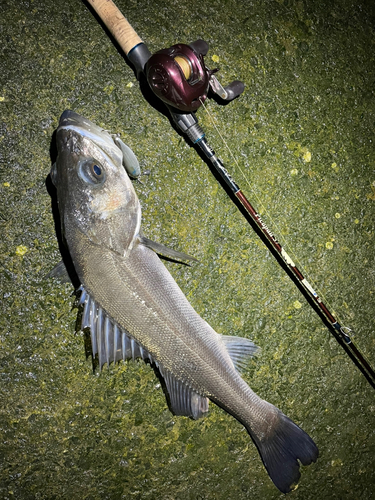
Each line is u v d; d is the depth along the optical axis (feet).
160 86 1.37
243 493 1.72
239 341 1.54
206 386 1.48
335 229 1.80
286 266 1.75
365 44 1.85
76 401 1.60
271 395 1.74
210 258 1.68
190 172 1.65
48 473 1.59
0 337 1.54
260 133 1.72
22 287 1.55
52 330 1.58
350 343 1.65
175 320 1.43
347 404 1.82
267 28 1.73
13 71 1.53
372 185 1.85
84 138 1.36
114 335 1.44
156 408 1.65
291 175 1.75
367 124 1.85
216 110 1.67
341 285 1.81
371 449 1.85
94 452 1.61
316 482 1.78
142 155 1.62
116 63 1.59
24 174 1.55
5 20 1.53
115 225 1.38
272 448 1.58
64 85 1.56
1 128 1.53
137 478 1.65
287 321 1.75
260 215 1.72
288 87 1.75
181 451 1.67
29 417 1.57
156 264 1.45
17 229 1.55
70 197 1.36
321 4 1.80
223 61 1.69
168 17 1.64
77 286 1.58
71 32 1.57
